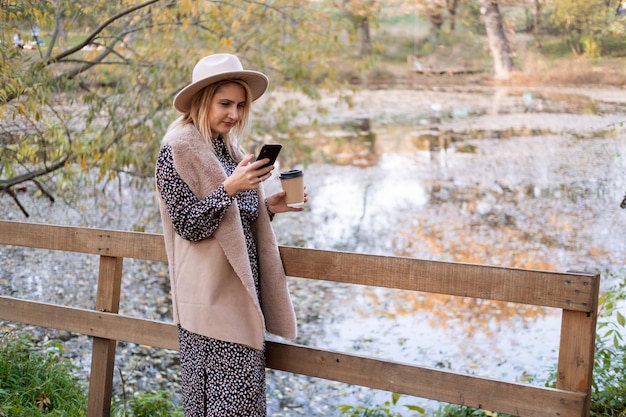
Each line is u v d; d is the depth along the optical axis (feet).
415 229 36.04
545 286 8.37
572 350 8.30
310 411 17.24
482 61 60.64
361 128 55.77
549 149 46.55
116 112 25.82
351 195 42.55
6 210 32.81
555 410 8.34
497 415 13.41
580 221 35.78
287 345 10.09
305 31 28.25
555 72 57.16
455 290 8.92
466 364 20.26
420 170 47.03
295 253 9.98
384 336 22.77
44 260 29.91
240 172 8.49
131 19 27.07
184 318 9.13
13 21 22.85
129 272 29.25
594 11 54.60
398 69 62.75
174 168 8.75
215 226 8.73
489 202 39.96
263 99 33.76
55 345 16.89
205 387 9.23
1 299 12.44
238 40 27.76
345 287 28.25
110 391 11.80
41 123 24.20
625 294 16.65
